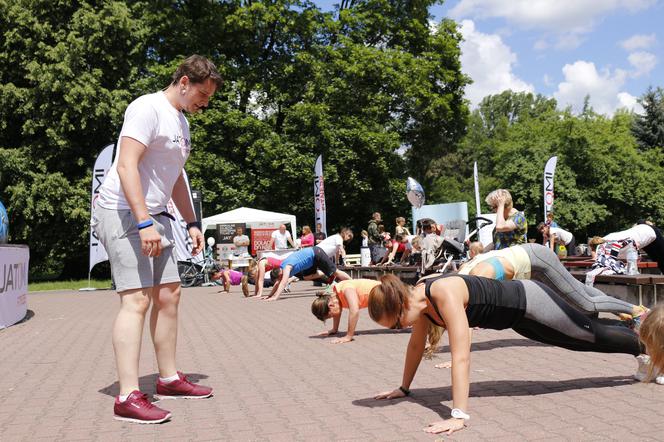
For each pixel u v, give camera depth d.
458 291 3.76
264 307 12.08
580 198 39.69
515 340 7.08
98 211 4.28
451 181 61.53
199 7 29.98
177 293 4.67
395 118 31.77
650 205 40.31
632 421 3.68
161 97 4.38
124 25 25.09
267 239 22.61
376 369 5.63
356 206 31.73
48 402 4.71
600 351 4.33
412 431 3.62
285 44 30.38
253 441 3.54
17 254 10.48
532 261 5.05
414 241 13.89
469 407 4.14
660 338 2.61
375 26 31.38
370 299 3.85
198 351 7.01
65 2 25.20
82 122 24.25
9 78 25.38
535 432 3.53
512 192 41.34
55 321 10.59
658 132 47.75
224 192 27.38
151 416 3.97
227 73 28.58
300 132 29.17
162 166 4.36
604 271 8.49
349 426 3.78
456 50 32.25
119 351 4.10
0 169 24.08
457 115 33.28
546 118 46.19
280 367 5.89
